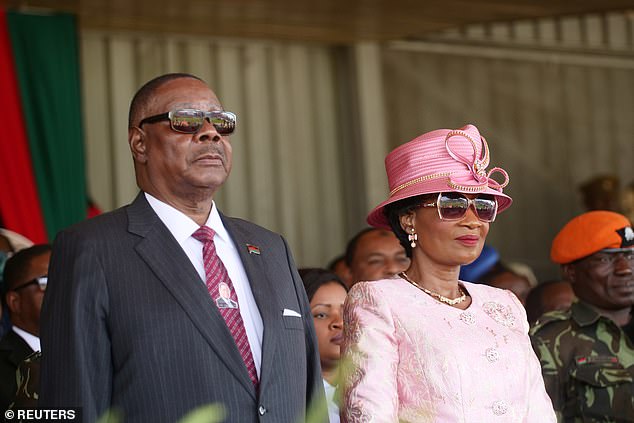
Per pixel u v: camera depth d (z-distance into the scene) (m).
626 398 15.97
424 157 12.32
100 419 10.41
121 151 33.09
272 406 11.04
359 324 11.79
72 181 29.41
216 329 10.96
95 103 32.91
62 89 29.58
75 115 29.75
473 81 38.72
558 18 33.88
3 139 28.61
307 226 36.09
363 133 36.47
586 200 39.62
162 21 32.19
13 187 28.53
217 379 10.78
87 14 30.83
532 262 38.97
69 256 10.96
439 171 12.21
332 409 15.32
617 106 41.34
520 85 39.59
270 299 11.66
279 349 11.39
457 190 12.00
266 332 11.34
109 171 32.88
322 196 36.41
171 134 11.52
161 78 11.98
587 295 16.73
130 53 33.59
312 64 36.72
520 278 23.73
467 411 11.32
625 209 39.28
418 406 11.41
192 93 11.69
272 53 36.06
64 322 10.62
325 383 15.97
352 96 36.81
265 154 35.66
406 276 12.43
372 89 36.81
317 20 33.12
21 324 16.77
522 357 11.86
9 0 28.89
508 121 39.25
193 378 10.69
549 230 39.41
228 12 31.61
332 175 36.66
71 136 29.58
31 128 29.05
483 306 12.19
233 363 10.90
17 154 28.73
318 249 36.16
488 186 12.37
